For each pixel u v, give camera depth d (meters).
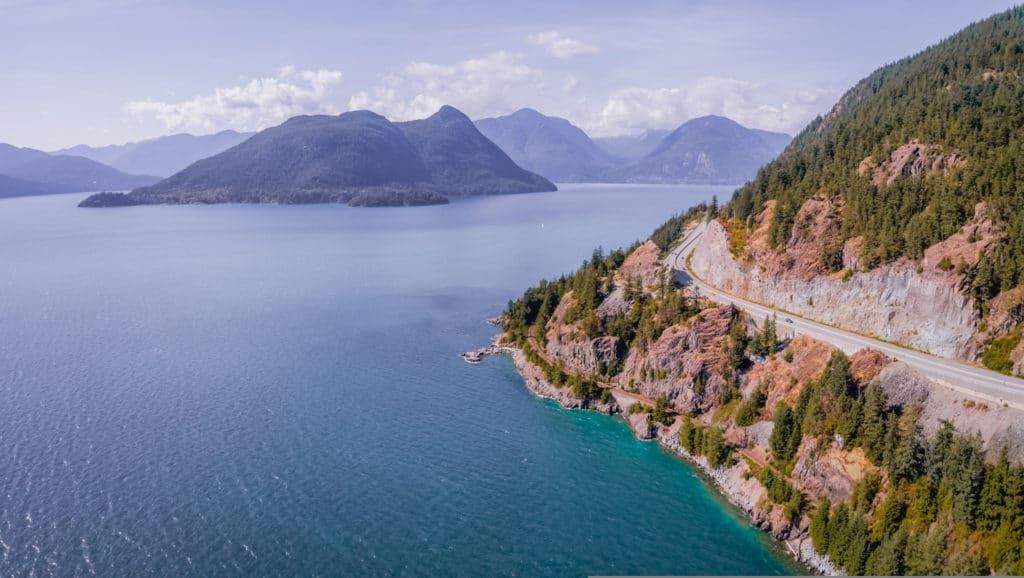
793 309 161.88
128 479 125.44
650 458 140.88
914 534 93.81
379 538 109.12
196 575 98.50
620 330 179.25
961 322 123.56
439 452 141.00
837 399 118.06
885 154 166.50
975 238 127.38
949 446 99.25
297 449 140.00
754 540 111.31
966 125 153.12
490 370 195.88
